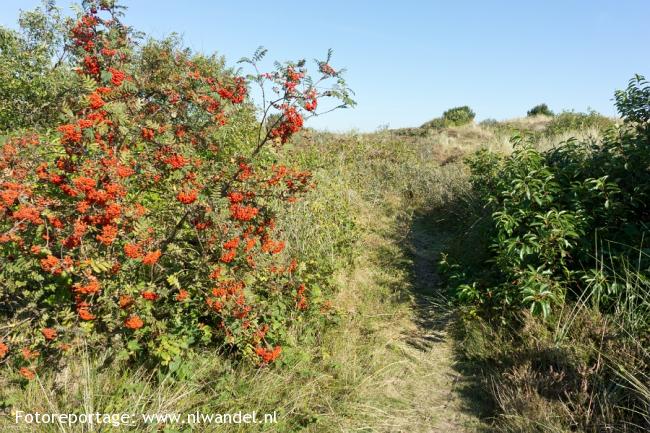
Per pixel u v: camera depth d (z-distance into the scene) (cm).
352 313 467
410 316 483
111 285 286
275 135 332
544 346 366
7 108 551
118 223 285
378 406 337
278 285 392
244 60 312
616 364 320
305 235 561
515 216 476
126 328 302
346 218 685
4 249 289
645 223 433
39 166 282
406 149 1253
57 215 273
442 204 848
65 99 362
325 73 318
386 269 597
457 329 448
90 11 321
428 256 666
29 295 297
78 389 280
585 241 434
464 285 470
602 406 293
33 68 571
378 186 945
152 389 296
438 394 359
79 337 286
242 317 318
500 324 428
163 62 381
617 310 371
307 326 403
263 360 327
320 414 313
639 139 488
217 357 337
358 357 392
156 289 304
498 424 318
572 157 554
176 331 326
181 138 330
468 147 1328
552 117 1752
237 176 325
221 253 310
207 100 330
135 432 257
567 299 426
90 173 265
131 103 311
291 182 347
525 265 453
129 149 317
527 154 530
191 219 317
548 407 309
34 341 282
